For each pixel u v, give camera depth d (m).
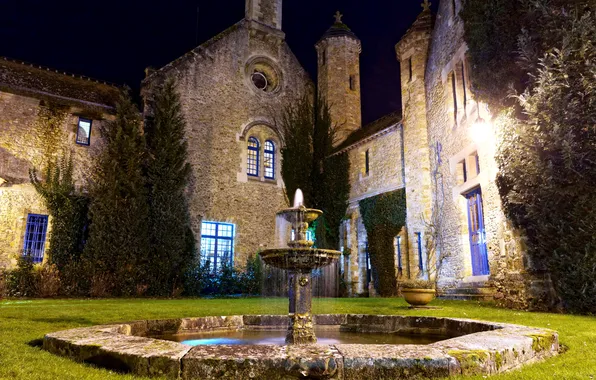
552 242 7.51
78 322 6.19
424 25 15.62
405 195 15.35
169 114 16.86
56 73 17.19
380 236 15.94
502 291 9.10
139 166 15.97
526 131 7.72
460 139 12.01
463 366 2.69
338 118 21.52
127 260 14.94
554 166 7.35
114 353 2.94
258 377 2.57
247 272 18.28
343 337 5.39
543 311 7.64
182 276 16.27
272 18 21.61
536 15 7.89
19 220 14.34
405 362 2.62
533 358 3.36
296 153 19.67
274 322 6.35
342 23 23.38
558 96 7.17
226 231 18.66
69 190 15.07
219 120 19.09
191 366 2.65
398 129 16.28
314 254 4.59
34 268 14.20
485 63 9.48
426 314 7.20
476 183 10.74
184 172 16.81
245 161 19.41
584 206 7.05
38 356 3.36
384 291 15.24
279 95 21.03
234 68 19.98
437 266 12.95
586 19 7.08
